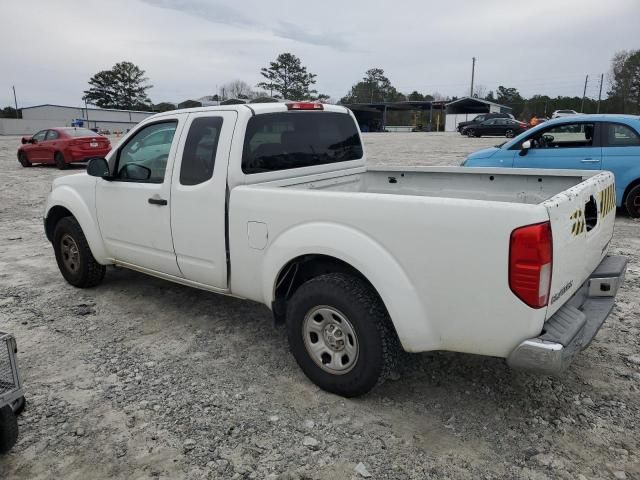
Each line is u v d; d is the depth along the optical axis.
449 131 59.22
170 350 4.16
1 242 7.89
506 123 36.44
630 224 7.98
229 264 3.94
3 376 2.73
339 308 3.23
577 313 2.95
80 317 4.84
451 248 2.80
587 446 2.90
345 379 3.31
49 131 18.75
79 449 2.98
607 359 3.83
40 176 16.23
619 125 8.05
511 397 3.38
